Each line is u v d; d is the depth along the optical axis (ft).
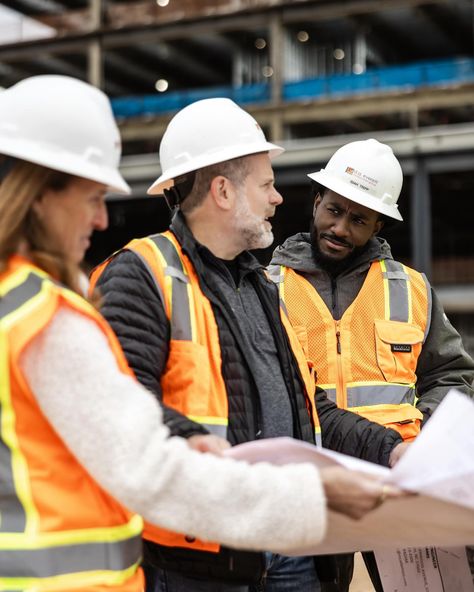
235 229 8.77
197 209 8.78
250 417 8.34
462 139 63.98
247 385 8.42
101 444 5.52
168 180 9.05
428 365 12.10
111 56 116.37
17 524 5.65
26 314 5.52
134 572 6.27
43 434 5.71
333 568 9.25
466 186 89.81
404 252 98.89
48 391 5.53
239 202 8.71
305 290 11.98
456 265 83.20
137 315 8.03
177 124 8.87
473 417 6.06
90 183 6.08
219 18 105.40
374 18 103.86
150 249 8.42
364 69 105.40
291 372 8.97
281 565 9.52
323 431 9.61
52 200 6.00
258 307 9.07
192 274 8.53
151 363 7.97
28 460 5.67
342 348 11.71
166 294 8.23
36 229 5.97
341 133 107.76
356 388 11.58
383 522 6.39
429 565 9.48
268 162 8.91
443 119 101.35
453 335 12.12
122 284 8.13
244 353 8.47
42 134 6.00
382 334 11.73
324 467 6.40
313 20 102.53
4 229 5.82
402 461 5.91
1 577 5.60
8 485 5.63
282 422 8.68
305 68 108.78
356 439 9.45
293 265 12.05
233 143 8.70
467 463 6.01
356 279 12.03
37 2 117.91
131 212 91.81
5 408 5.60
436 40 110.73
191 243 8.59
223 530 5.69
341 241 11.76
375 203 11.62
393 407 11.50
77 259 6.15
